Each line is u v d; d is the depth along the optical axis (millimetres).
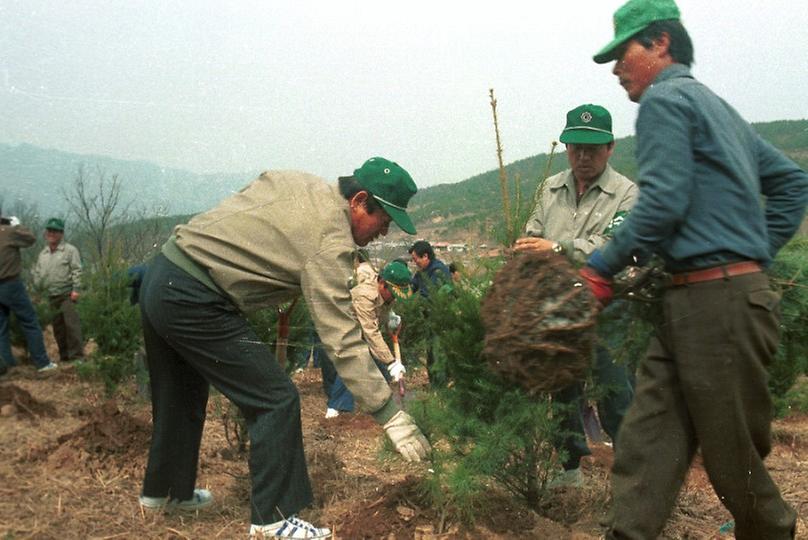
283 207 3527
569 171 4879
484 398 3834
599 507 4137
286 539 3541
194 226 3580
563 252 3307
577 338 2854
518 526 3764
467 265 4027
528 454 3908
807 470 5531
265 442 3551
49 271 11289
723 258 2697
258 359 3576
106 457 4500
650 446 2836
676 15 2990
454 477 3553
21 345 10680
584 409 4574
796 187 3035
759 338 2686
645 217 2695
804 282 3441
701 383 2711
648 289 2982
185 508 3992
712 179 2732
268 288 3590
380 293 7359
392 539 3627
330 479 4637
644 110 2795
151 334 3775
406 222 3629
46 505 3771
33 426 5594
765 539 2891
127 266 8555
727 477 2787
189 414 3932
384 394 3572
